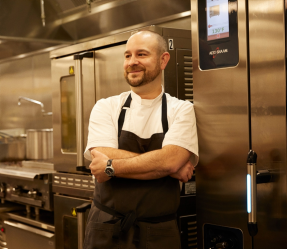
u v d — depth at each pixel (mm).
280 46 1473
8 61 4711
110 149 1748
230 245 1663
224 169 1674
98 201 1783
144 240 1684
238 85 1611
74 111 2707
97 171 1714
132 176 1663
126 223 1663
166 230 1715
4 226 3375
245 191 1601
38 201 2898
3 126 4879
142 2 2846
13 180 3193
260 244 1572
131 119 1810
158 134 1775
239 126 1614
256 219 1552
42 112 4168
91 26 3375
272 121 1509
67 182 2678
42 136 3615
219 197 1697
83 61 2541
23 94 4531
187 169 1736
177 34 2111
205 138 1743
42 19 3361
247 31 1582
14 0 3119
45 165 3139
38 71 4312
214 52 1692
